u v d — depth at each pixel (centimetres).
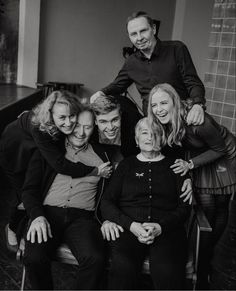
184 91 238
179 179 192
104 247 178
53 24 524
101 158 205
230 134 216
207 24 507
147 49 230
